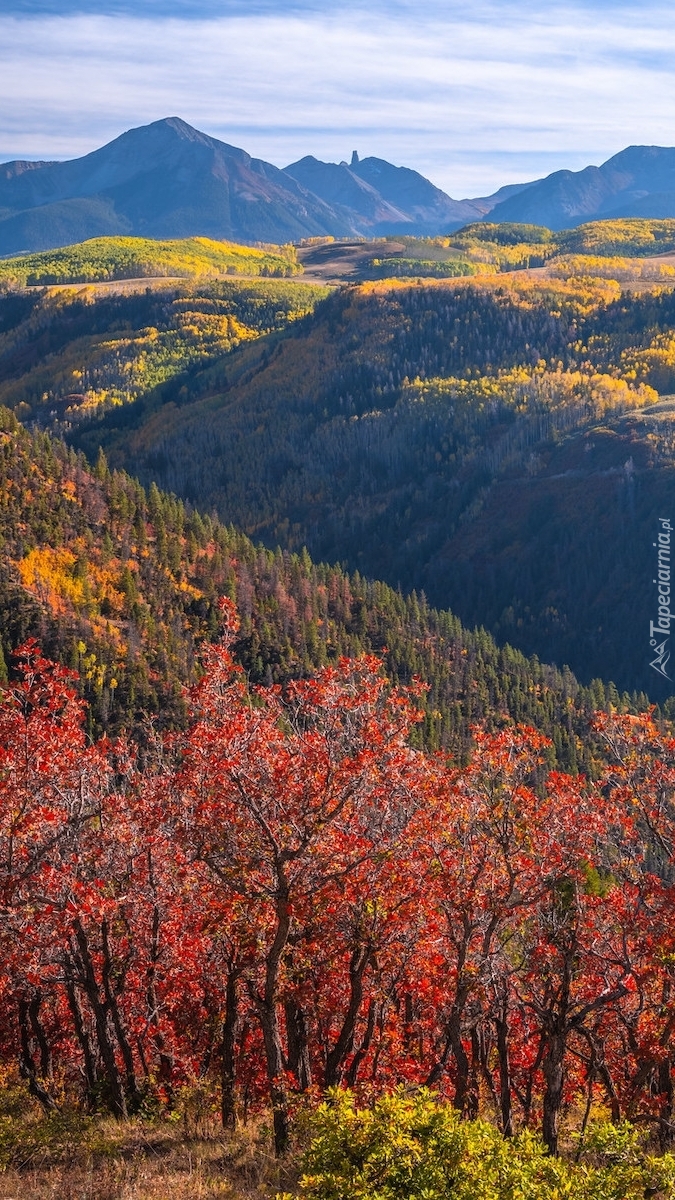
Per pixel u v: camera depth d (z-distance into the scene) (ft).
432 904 106.11
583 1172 72.43
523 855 104.94
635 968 107.76
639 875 108.88
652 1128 113.39
